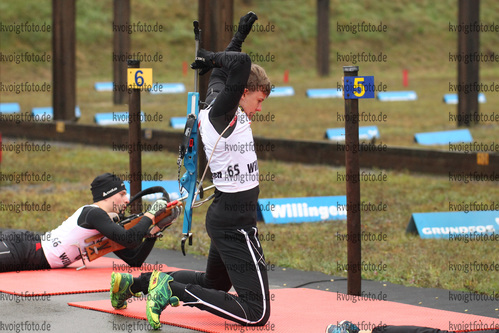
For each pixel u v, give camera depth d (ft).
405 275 52.95
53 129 145.79
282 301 42.93
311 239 67.05
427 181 101.45
